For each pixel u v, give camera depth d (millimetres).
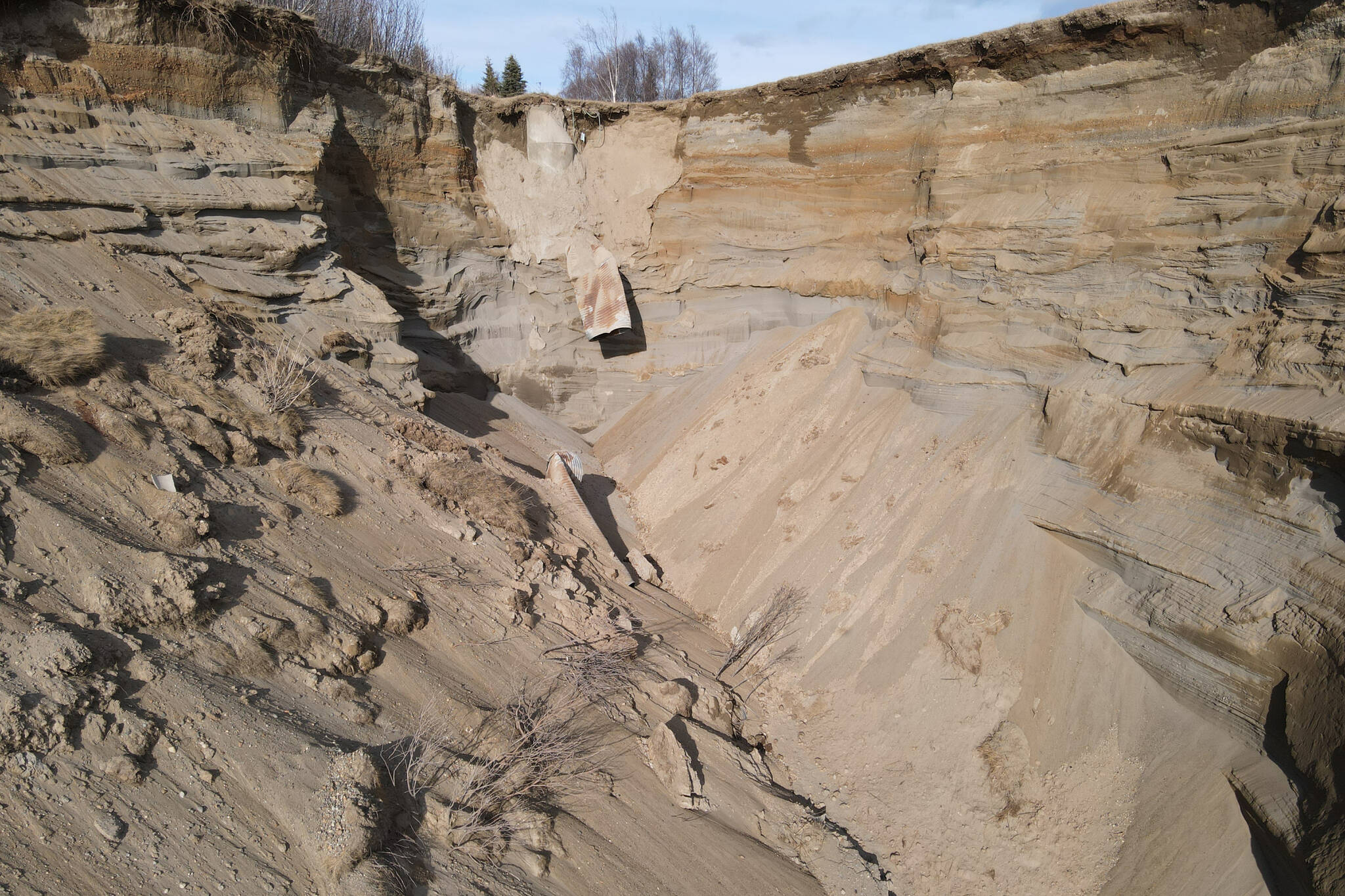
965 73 16672
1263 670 9094
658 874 8664
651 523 19266
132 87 15438
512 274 24500
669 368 24328
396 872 6770
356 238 20938
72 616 7188
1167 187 13148
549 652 11297
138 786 6309
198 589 8148
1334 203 10578
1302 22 11555
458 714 9211
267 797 6812
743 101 22281
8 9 13906
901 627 13055
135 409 10195
